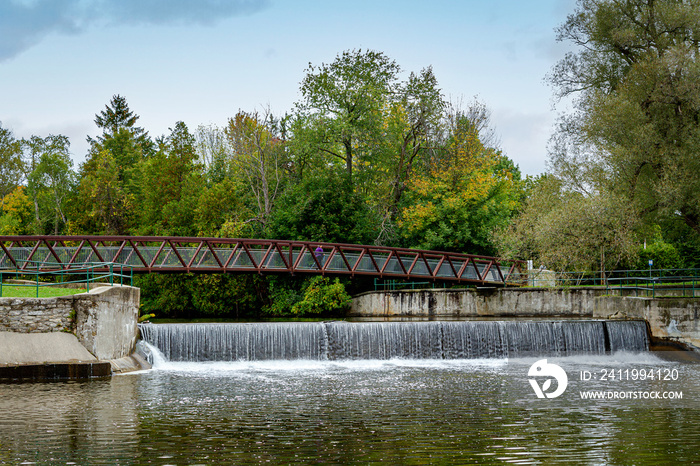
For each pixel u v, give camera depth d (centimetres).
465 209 5478
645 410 1831
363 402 1931
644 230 4031
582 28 4269
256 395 2033
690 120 3919
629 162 3841
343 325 2962
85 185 6569
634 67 3984
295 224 5250
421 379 2398
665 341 3269
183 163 6234
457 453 1353
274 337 2886
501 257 4581
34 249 3609
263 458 1313
